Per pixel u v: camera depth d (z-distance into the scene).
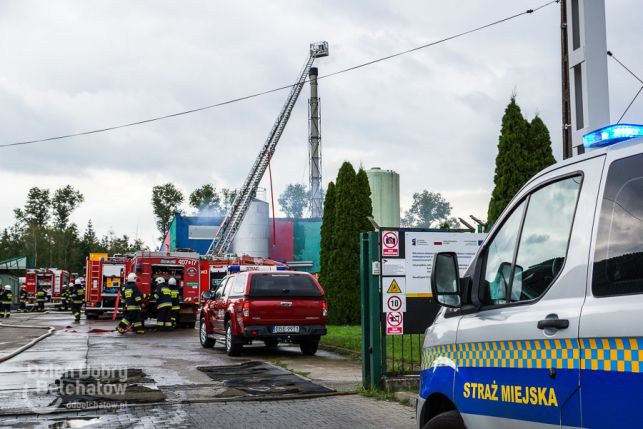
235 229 54.72
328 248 24.55
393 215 53.00
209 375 11.44
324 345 16.72
